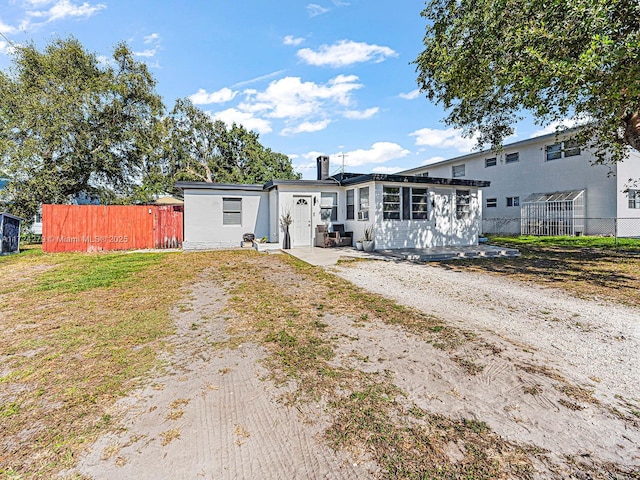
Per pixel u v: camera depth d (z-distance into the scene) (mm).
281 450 1975
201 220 13477
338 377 2861
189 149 27469
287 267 8516
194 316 4609
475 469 1810
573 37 6414
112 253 12148
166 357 3289
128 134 19703
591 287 6281
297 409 2393
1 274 7777
